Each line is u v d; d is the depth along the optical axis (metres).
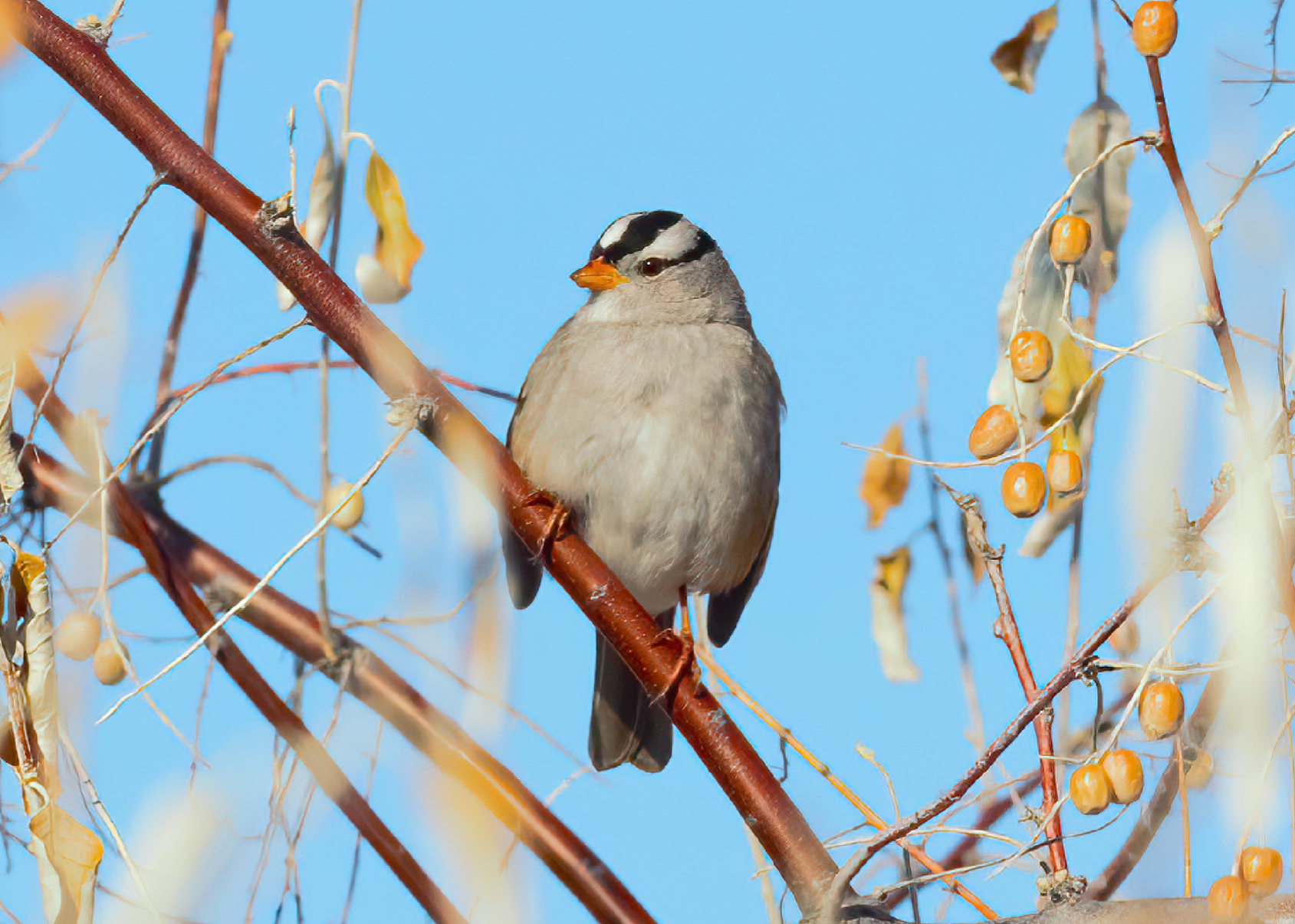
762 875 4.57
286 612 5.09
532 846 4.64
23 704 3.96
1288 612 3.31
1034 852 4.48
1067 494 3.79
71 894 3.75
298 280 4.73
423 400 4.63
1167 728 3.64
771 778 4.70
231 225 4.74
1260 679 3.32
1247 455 3.29
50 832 3.78
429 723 4.79
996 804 5.02
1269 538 3.29
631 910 4.60
